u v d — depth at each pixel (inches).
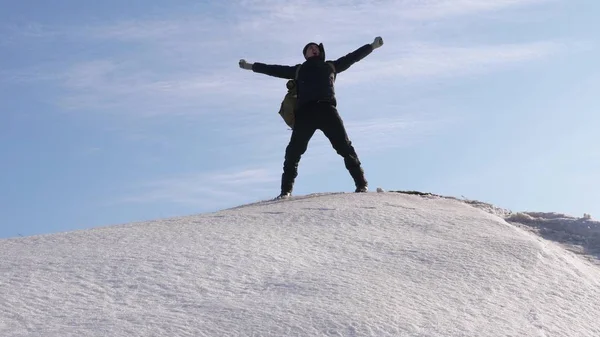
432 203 344.2
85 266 233.9
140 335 181.3
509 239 273.4
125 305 201.5
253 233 275.0
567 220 352.8
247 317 191.9
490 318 204.5
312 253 249.4
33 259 245.1
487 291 224.2
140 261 237.1
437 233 279.3
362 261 242.1
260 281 219.6
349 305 200.8
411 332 187.8
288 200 361.7
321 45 394.6
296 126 384.8
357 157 388.8
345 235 272.8
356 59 395.2
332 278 222.5
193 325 187.3
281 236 271.0
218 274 224.5
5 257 250.7
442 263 243.0
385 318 193.8
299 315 193.3
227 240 263.6
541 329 202.7
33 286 216.5
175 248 252.8
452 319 199.3
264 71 394.9
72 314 195.0
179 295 208.2
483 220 302.7
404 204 331.0
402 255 249.6
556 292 232.2
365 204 326.3
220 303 201.5
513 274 239.6
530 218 357.4
